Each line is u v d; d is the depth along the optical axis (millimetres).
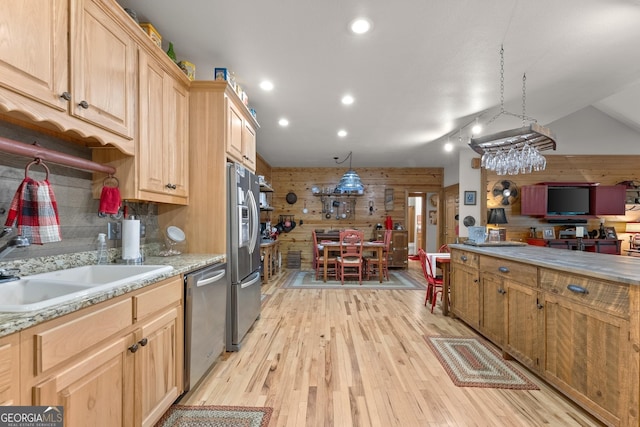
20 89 1075
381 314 3631
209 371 2248
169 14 1935
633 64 2562
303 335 2953
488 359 2453
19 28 1072
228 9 1889
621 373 1478
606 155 5734
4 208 1378
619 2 1815
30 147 1250
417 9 1890
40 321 903
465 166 5508
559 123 5789
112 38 1546
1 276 1261
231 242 2559
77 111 1321
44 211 1309
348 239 5484
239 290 2609
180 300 1797
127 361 1316
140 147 1812
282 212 7457
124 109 1650
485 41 2227
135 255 1947
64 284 1277
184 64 2381
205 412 1771
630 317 1438
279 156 6344
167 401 1636
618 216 5797
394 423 1685
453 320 3420
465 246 3201
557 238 5535
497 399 1913
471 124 4145
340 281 5605
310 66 2592
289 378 2154
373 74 2732
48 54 1185
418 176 7430
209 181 2477
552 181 5707
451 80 2848
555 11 1900
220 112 2465
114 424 1233
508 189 5582
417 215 9977
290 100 3322
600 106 5461
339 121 4023
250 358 2459
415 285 5273
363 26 2057
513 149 3016
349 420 1709
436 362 2400
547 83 2924
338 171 7438
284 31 2115
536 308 2078
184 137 2389
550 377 1942
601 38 2188
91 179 1846
